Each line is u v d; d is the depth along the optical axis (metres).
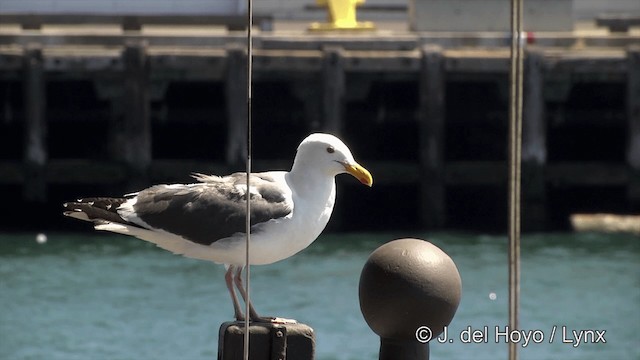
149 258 25.83
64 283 23.47
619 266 25.25
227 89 29.56
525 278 24.09
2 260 25.69
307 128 29.89
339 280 23.41
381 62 29.55
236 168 29.78
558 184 30.61
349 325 20.09
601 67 29.95
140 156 29.81
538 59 29.70
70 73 29.72
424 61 29.48
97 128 31.16
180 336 19.91
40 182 29.91
